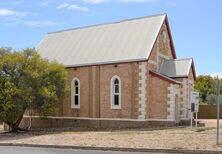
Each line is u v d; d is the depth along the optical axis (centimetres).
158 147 1928
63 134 2922
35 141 2508
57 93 3600
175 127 3105
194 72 3772
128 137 2434
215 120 4462
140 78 3359
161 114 3325
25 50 3484
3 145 2455
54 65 3584
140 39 3609
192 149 1817
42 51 4344
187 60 3666
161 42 3712
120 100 3469
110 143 2175
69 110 3838
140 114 3338
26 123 4081
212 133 2453
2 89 3275
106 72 3591
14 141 2591
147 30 3675
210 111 5128
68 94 3766
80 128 3541
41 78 3444
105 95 3578
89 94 3697
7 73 3397
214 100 5191
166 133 2552
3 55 3456
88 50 3897
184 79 3559
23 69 3381
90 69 3706
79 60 3825
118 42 3744
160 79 3347
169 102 3288
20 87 3306
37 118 4047
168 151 1847
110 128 3356
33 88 3391
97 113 3616
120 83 3478
